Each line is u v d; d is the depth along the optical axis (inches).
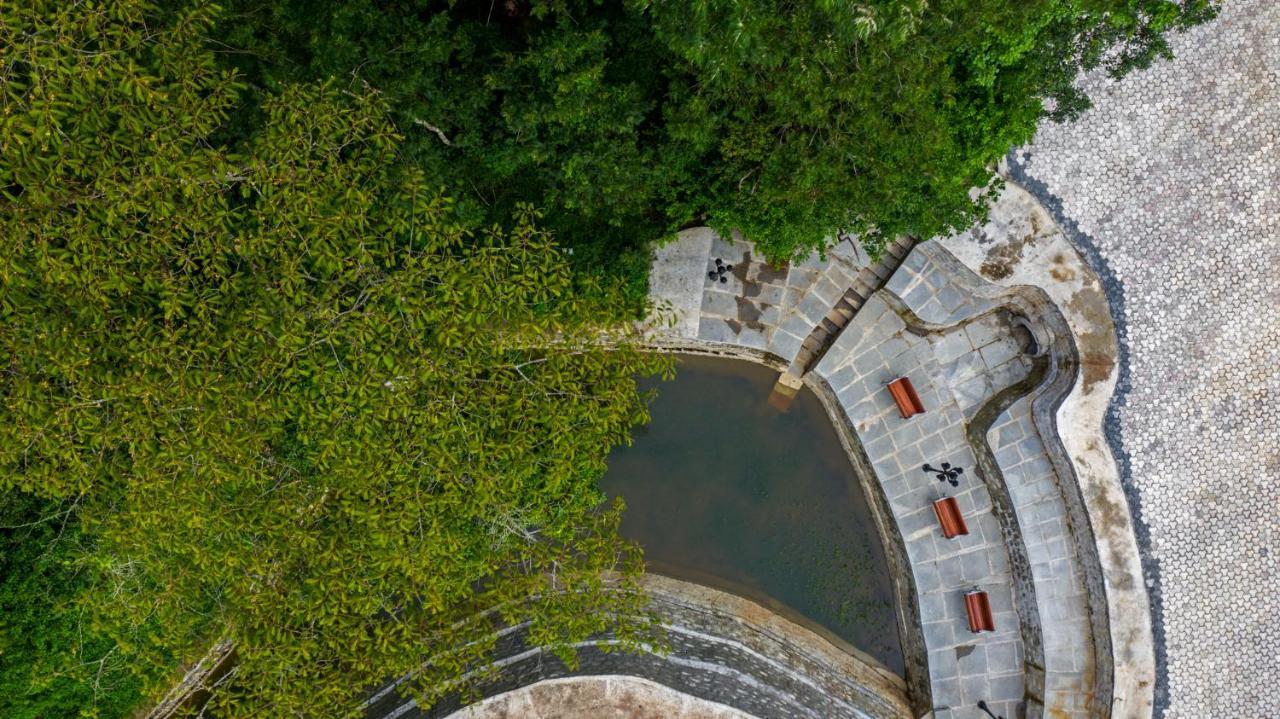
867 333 742.5
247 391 446.0
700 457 786.2
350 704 572.4
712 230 703.7
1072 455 648.4
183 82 402.6
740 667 679.1
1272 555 642.2
